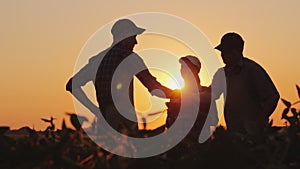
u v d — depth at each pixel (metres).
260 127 3.82
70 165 3.36
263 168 3.47
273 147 3.67
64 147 3.39
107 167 3.38
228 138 3.52
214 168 3.51
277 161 3.46
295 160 3.65
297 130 3.63
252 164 3.49
